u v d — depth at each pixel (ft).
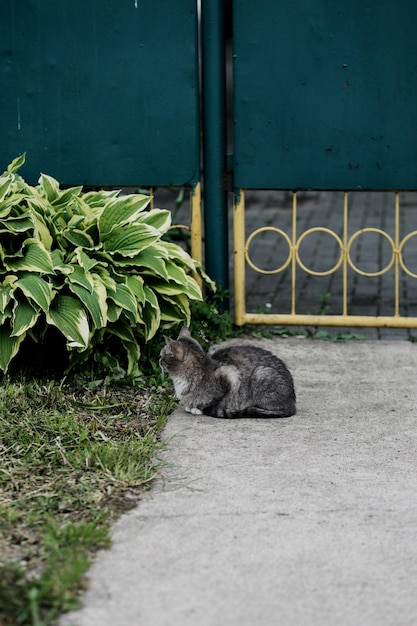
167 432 18.38
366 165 23.91
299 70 23.58
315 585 12.98
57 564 13.26
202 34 23.99
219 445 17.78
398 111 23.53
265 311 26.18
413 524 14.74
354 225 39.93
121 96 24.08
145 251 21.11
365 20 23.17
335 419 19.22
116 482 16.01
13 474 16.30
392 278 31.50
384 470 16.76
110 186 24.77
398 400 20.40
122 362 21.47
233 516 14.93
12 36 23.94
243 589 12.85
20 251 20.15
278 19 23.38
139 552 13.76
